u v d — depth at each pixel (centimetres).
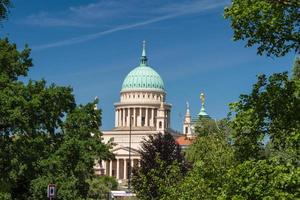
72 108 7825
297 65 3397
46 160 7112
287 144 2245
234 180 2142
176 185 4262
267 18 2261
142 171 7719
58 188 7156
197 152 5828
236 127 2330
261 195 2067
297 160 2311
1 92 5653
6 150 5825
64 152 7388
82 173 7656
